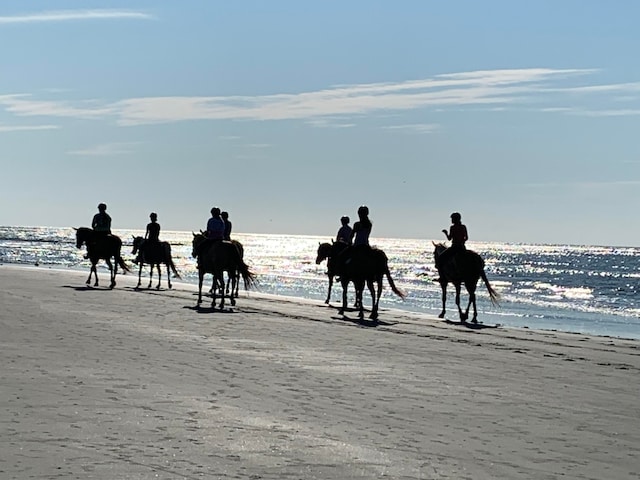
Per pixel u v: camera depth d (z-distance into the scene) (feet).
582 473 29.68
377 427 35.86
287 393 42.83
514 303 143.64
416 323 84.07
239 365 51.67
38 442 31.55
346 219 99.25
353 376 48.96
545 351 64.44
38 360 50.67
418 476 28.66
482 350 63.62
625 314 125.39
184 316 81.92
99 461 29.19
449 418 38.19
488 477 28.84
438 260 90.22
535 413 39.88
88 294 104.99
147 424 34.86
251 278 92.32
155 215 123.34
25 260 258.37
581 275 297.53
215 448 31.42
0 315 76.18
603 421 38.45
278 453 31.04
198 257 93.40
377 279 88.33
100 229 120.06
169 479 27.37
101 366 49.21
